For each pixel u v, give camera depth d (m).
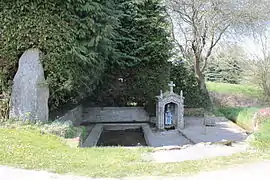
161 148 8.40
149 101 19.20
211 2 20.50
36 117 10.27
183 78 21.72
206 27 21.28
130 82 19.22
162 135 13.87
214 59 27.08
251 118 15.55
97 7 11.56
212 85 27.45
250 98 24.88
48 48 10.86
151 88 19.14
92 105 19.48
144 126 16.70
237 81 27.64
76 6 11.19
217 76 29.34
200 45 21.70
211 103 22.23
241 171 5.59
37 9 10.79
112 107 19.08
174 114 16.12
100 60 13.25
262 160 6.38
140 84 19.16
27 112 10.21
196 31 21.25
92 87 15.66
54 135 9.01
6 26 10.75
